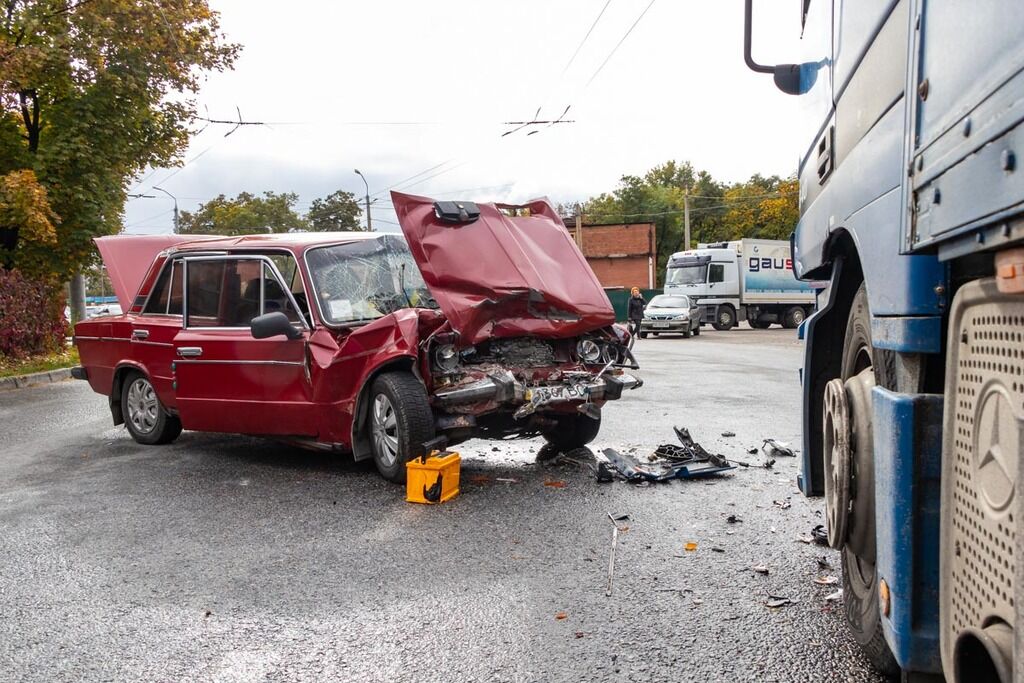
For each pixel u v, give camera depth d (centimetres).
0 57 1788
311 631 382
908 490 232
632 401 1142
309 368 671
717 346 2595
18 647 371
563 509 573
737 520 537
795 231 474
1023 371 176
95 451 823
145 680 337
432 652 357
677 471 661
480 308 637
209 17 2164
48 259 2070
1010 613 181
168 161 2266
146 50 2033
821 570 443
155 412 836
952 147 195
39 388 1523
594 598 412
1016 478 172
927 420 230
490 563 468
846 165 318
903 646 234
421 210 661
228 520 565
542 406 652
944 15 202
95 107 2041
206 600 423
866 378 305
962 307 206
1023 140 157
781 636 361
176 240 1016
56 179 2003
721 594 412
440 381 633
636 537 508
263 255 727
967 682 205
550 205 770
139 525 559
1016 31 161
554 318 676
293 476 688
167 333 787
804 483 421
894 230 246
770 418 977
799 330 455
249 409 716
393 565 468
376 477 677
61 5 1950
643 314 3195
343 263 720
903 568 233
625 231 6284
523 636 370
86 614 407
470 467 716
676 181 9519
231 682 334
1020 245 168
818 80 391
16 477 718
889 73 258
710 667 334
